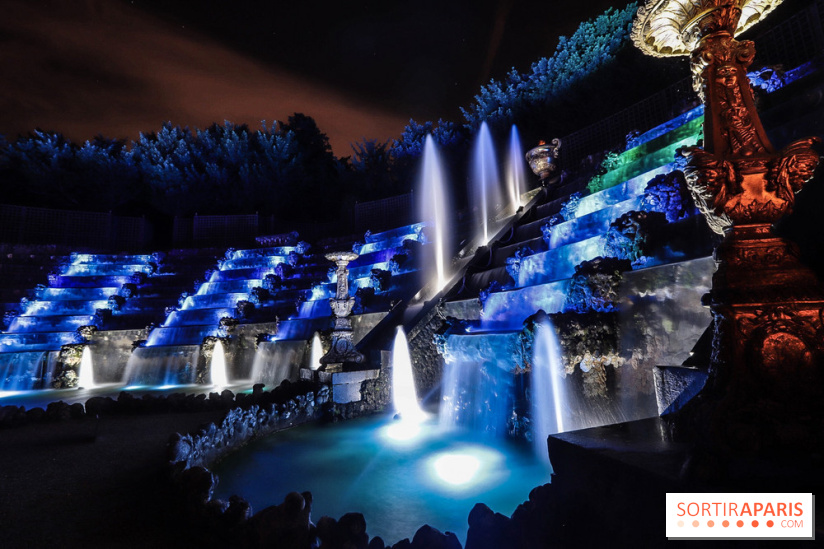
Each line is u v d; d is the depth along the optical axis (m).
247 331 13.84
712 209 2.05
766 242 1.97
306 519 2.62
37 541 2.70
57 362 13.48
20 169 22.22
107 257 20.41
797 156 1.92
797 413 1.70
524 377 5.34
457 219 16.91
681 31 2.59
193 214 25.23
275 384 11.95
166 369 13.41
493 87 19.83
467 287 9.50
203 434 4.63
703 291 3.71
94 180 23.55
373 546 2.47
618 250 5.39
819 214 3.03
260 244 21.92
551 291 5.98
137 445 5.09
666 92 11.62
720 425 1.68
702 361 2.70
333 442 5.64
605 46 14.58
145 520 3.02
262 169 24.83
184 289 18.50
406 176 22.95
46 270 19.19
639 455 1.94
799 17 7.86
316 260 19.06
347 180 25.45
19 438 5.50
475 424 6.23
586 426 4.52
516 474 4.17
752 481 1.51
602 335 4.40
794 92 5.74
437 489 3.83
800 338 1.79
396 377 8.30
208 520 2.76
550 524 2.03
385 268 14.70
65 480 3.86
